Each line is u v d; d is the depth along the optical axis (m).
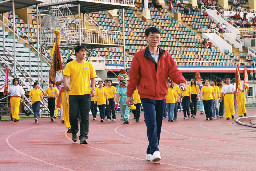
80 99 10.31
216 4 59.62
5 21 33.06
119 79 19.62
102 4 27.30
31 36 33.38
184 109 22.58
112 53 39.09
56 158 7.98
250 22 60.25
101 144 10.38
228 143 10.71
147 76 7.41
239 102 21.84
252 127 16.22
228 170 6.62
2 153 8.72
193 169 6.71
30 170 6.74
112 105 21.39
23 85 25.41
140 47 42.53
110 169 6.75
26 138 11.91
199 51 47.72
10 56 27.67
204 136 12.75
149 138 7.43
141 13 48.16
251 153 8.71
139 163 7.32
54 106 20.36
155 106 7.52
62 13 29.58
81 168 6.87
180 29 49.31
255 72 45.81
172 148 9.62
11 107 19.95
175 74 7.46
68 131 13.53
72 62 10.27
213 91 21.02
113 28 42.56
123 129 15.59
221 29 53.84
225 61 48.38
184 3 56.00
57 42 15.49
